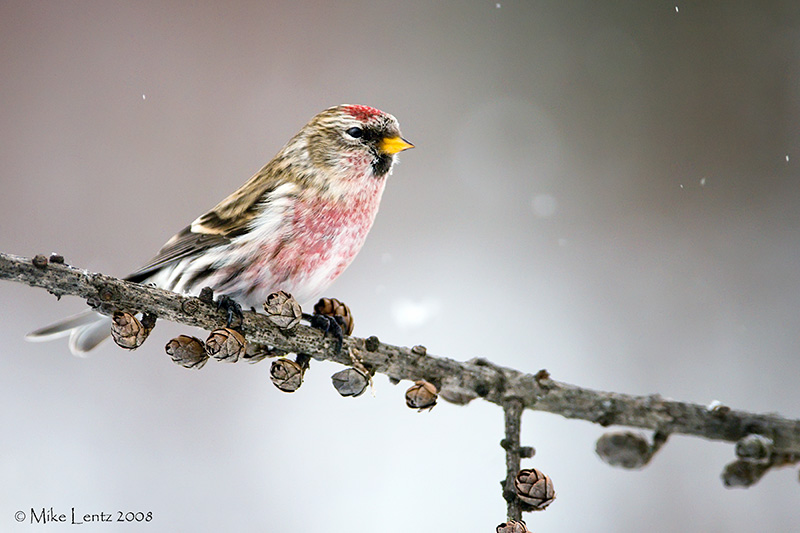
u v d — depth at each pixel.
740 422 4.38
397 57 13.05
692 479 8.62
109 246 10.90
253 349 4.48
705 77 12.88
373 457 8.62
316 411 9.17
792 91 12.49
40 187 11.13
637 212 12.06
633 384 10.03
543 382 4.46
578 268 11.41
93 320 6.48
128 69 12.10
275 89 12.48
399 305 10.90
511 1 13.50
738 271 11.03
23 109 11.59
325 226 5.83
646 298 10.90
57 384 9.30
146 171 11.41
